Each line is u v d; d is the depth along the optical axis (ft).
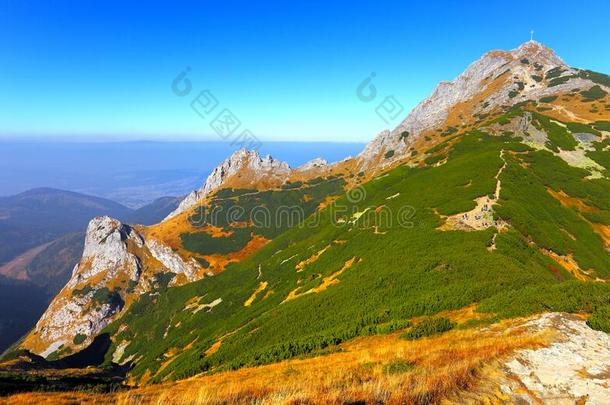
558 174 234.38
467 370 39.24
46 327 483.10
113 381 89.25
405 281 126.41
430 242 154.40
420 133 640.17
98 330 468.75
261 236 564.71
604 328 53.21
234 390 45.78
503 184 198.90
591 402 34.60
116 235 557.33
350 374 47.06
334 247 227.40
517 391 36.35
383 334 84.84
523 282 98.53
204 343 208.74
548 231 163.22
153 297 480.64
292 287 211.41
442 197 203.92
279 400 34.58
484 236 147.54
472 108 607.37
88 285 514.27
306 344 90.79
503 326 64.44
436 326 74.08
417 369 42.39
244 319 205.57
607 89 455.22
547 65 619.67
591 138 303.68
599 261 153.58
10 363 138.72
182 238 574.15
